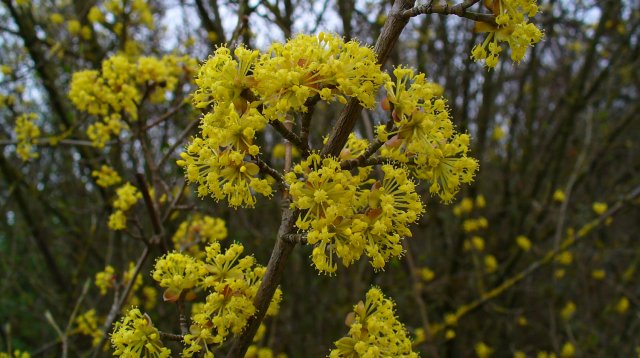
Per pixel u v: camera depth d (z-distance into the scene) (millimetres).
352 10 4855
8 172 5086
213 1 4199
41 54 4711
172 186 3801
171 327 4789
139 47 5012
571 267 6379
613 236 7035
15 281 5582
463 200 5344
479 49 1624
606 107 6539
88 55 4914
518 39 1572
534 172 6691
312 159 1537
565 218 6125
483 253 6070
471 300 5816
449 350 5652
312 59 1508
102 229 6191
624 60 6637
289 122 1709
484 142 6047
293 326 5773
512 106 7395
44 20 5520
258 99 1532
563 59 7031
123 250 5008
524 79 6371
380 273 5898
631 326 6035
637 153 7359
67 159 5887
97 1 5062
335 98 1572
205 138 1619
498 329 5887
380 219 1536
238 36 3457
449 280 5539
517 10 1584
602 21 5828
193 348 1659
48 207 5477
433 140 1579
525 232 6418
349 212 1512
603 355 5762
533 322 6477
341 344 1710
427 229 6191
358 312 1748
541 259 5363
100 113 3236
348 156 1682
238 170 1573
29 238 5898
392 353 1712
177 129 5098
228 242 5219
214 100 1553
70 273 6176
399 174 1544
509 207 6027
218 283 1717
